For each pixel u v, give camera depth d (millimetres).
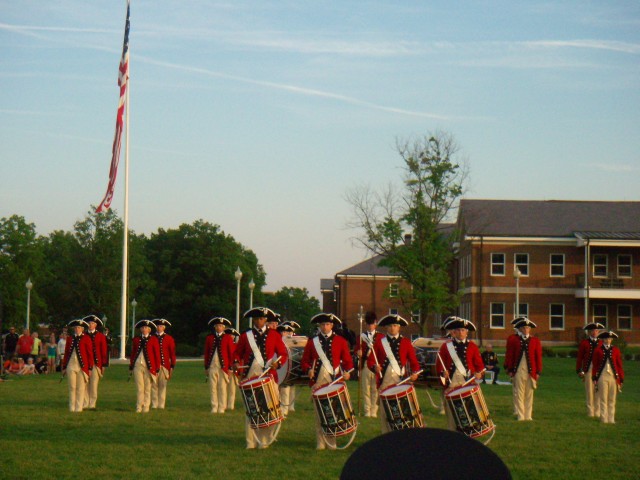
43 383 30562
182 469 12180
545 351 51375
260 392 14055
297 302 169375
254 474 11773
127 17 42719
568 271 62781
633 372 40156
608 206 66062
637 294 61062
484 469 6113
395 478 6223
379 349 14422
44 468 12227
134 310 81375
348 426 13977
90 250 88750
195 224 94312
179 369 41625
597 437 15938
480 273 62875
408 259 50375
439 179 51125
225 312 90688
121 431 16422
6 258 84750
